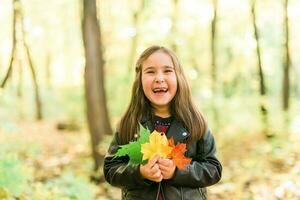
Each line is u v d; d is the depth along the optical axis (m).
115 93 14.91
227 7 14.74
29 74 20.52
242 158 8.60
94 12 7.96
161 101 2.43
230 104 11.96
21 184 4.38
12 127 9.19
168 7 14.01
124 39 16.09
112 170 2.43
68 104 18.92
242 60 15.97
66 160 9.30
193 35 15.32
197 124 2.46
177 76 2.48
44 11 17.05
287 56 12.05
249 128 10.78
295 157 8.09
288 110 11.16
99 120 8.13
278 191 6.34
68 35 19.22
